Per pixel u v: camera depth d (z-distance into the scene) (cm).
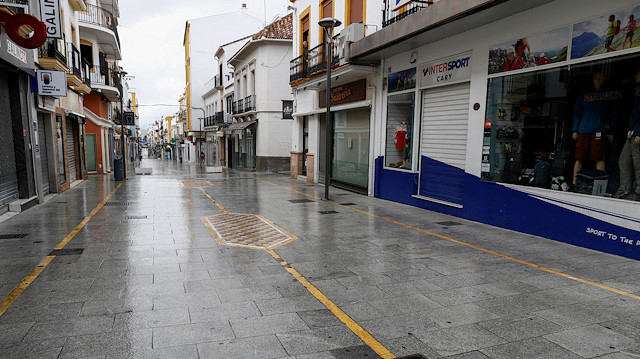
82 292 404
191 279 448
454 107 877
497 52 745
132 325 330
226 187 1488
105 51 2370
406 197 1038
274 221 810
